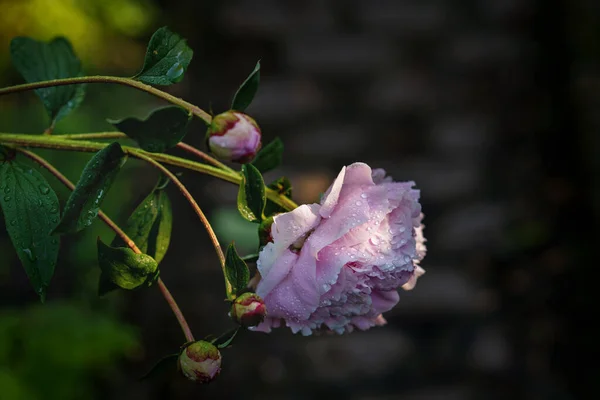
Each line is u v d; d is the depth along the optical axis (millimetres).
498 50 5625
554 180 5227
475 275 4836
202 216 1132
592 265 4762
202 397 4312
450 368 4453
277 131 5457
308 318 1199
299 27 5855
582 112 5211
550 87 5480
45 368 3721
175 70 1135
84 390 3805
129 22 5262
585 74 5277
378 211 1191
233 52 5824
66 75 1389
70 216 1033
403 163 5301
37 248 1144
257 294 1150
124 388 4203
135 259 1131
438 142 5379
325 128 5457
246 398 4297
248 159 1122
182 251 4875
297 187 5105
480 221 5000
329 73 5695
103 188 1066
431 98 5551
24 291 4332
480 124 5434
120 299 4559
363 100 5590
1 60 4527
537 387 4352
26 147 1179
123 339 3951
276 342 4504
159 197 1276
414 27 5781
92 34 4992
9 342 3738
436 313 4602
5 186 1147
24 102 4527
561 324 4590
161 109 1072
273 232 1151
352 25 5859
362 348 4469
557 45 5500
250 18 5816
